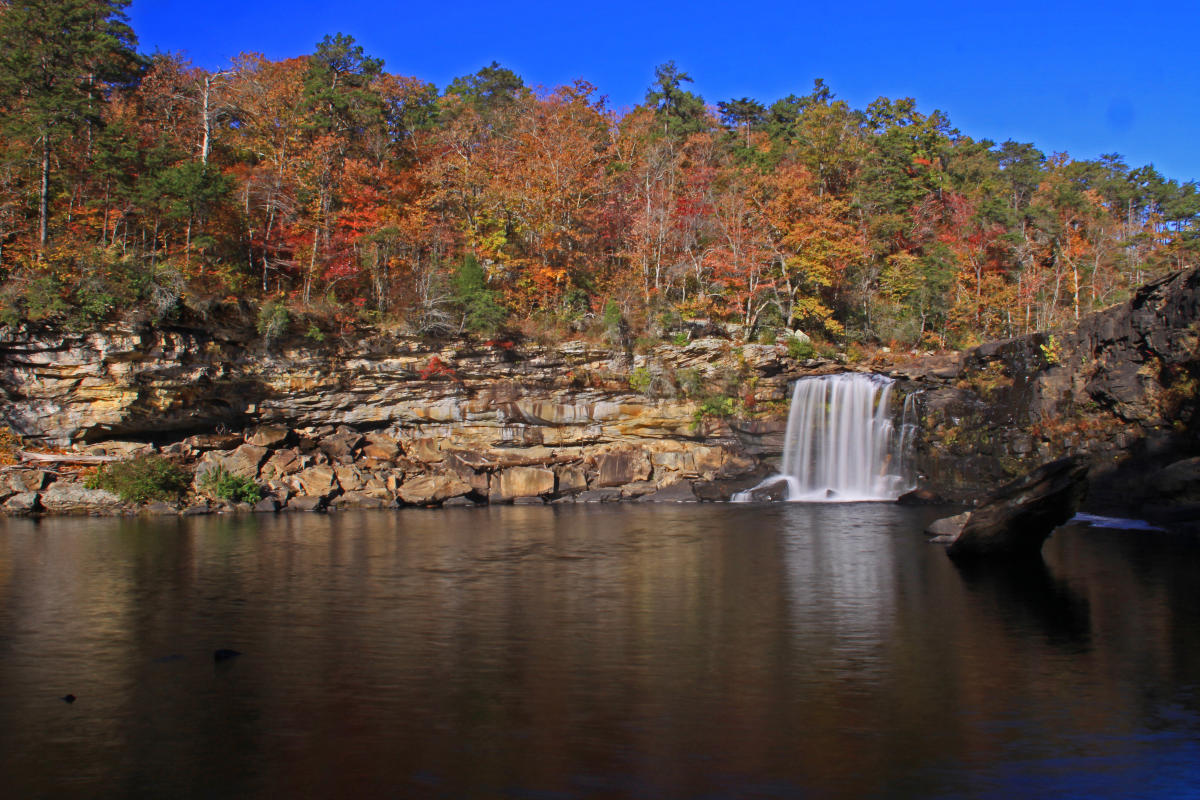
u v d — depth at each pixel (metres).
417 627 17.83
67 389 42.78
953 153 88.69
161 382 44.34
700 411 52.22
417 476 48.22
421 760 10.64
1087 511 38.16
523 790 9.76
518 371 51.03
